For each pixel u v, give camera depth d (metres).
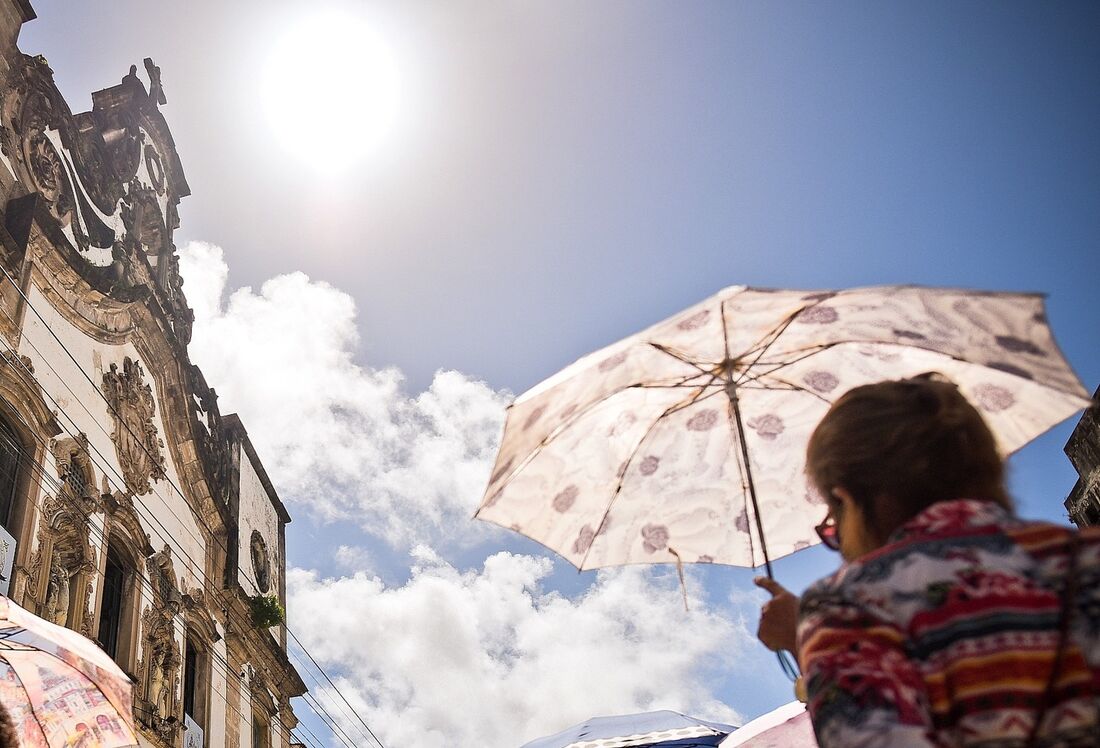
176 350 23.70
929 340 2.72
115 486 19.59
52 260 18.36
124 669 18.70
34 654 8.08
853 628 1.53
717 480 3.59
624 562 3.51
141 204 25.00
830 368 3.35
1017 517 1.67
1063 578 1.52
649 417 3.61
